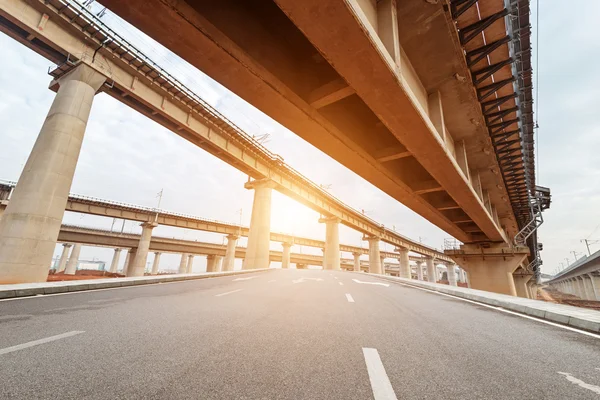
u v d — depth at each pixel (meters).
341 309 7.92
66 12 18.36
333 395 2.79
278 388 2.91
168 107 25.34
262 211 35.78
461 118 15.02
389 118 11.12
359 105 13.55
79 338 4.48
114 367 3.35
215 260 74.81
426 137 12.15
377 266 62.19
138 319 5.90
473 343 4.85
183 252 65.06
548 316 7.30
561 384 3.19
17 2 16.67
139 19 8.84
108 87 21.30
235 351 4.06
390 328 5.80
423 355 4.12
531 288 80.00
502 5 10.09
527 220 41.53
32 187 15.61
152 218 49.19
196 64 10.30
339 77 11.09
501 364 3.82
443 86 12.73
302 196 42.91
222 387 2.90
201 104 26.55
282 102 11.59
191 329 5.21
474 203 20.58
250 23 9.81
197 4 8.75
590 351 4.48
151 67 22.45
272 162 36.81
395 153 16.20
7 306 6.93
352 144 15.08
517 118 15.55
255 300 9.12
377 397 2.76
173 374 3.20
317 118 12.87
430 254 94.44
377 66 8.51
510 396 2.86
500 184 25.41
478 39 11.40
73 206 41.28
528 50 12.01
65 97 18.14
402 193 21.66
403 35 10.30
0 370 3.18
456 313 7.91
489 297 10.42
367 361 3.79
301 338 4.84
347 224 55.72
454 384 3.12
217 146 30.20
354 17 7.02
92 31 19.50
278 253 87.94
